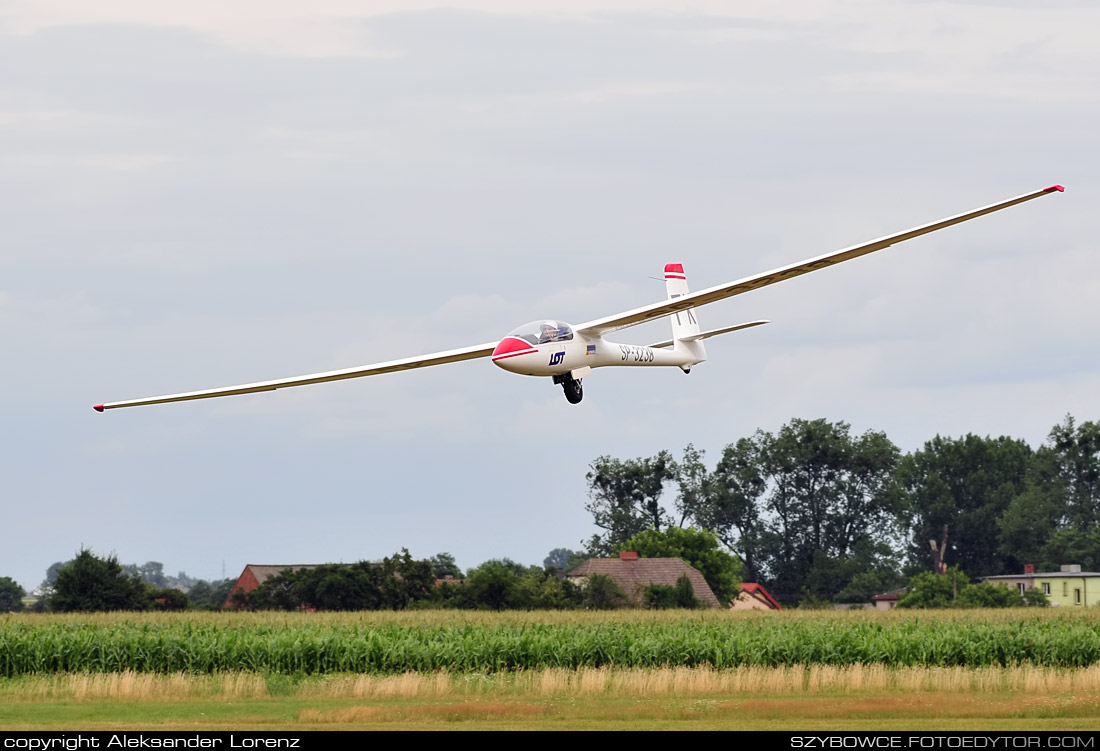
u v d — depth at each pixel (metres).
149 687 99.19
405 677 100.88
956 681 101.31
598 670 114.25
